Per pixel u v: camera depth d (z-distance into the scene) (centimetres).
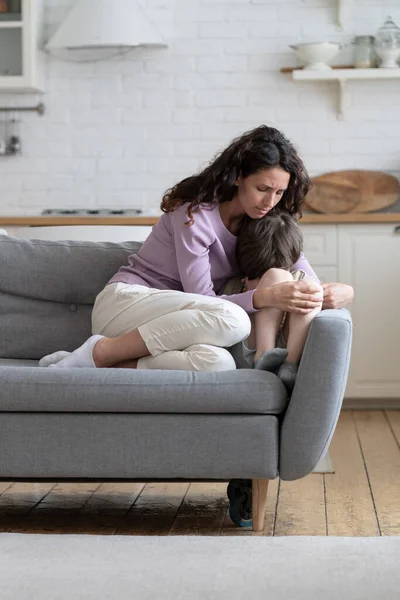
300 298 291
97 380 281
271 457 281
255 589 178
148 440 283
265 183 315
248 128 601
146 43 579
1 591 181
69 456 285
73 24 577
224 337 293
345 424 498
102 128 609
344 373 284
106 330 322
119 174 610
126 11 577
